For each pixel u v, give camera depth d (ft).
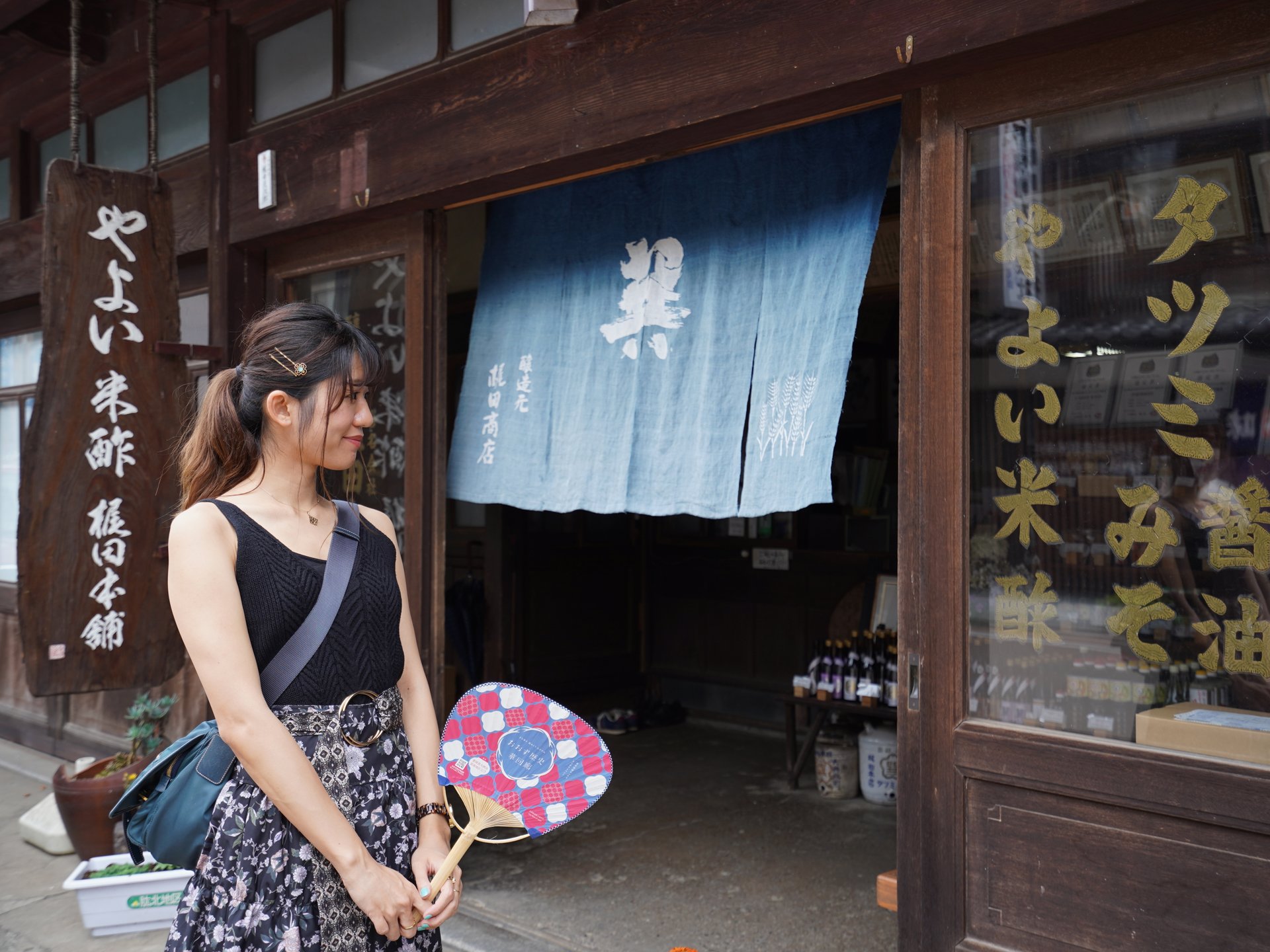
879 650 16.19
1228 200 6.79
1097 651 7.27
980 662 7.78
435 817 5.37
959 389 7.80
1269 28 6.48
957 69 7.71
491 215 12.68
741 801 16.20
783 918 11.52
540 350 12.00
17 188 20.04
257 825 4.90
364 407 5.43
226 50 14.21
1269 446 6.61
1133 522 7.14
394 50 12.46
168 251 13.35
